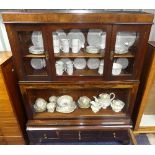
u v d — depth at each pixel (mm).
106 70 1303
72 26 1132
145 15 1086
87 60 1401
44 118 1585
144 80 1460
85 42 1320
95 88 1501
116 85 1376
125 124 1551
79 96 1722
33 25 1124
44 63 1372
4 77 1276
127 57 1307
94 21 1109
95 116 1580
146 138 1760
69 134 1595
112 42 1186
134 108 1699
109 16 1092
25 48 1281
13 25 1120
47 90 1659
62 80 1350
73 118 1586
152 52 1309
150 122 1744
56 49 1283
